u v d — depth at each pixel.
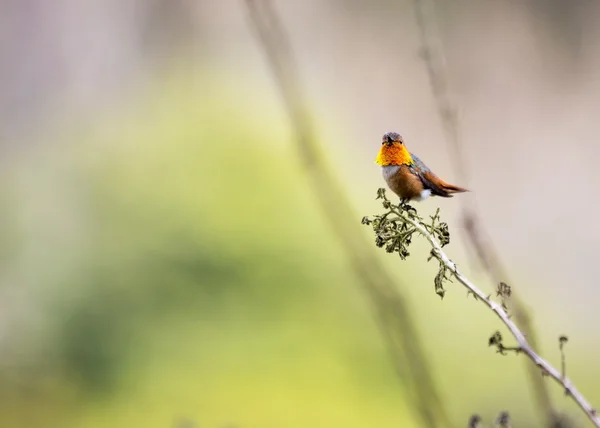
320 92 22.28
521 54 23.86
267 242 13.31
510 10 23.98
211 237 13.24
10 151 15.61
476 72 23.59
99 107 18.23
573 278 16.30
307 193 13.70
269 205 13.56
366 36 23.52
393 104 22.39
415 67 22.77
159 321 12.51
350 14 23.70
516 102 23.05
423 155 21.17
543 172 20.05
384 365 12.05
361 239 5.72
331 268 13.13
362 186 16.12
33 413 11.44
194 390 11.48
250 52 20.47
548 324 14.69
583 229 17.67
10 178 14.06
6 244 13.04
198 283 12.93
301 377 11.88
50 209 13.59
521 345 3.20
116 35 21.27
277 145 14.62
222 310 12.72
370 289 5.53
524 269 16.59
